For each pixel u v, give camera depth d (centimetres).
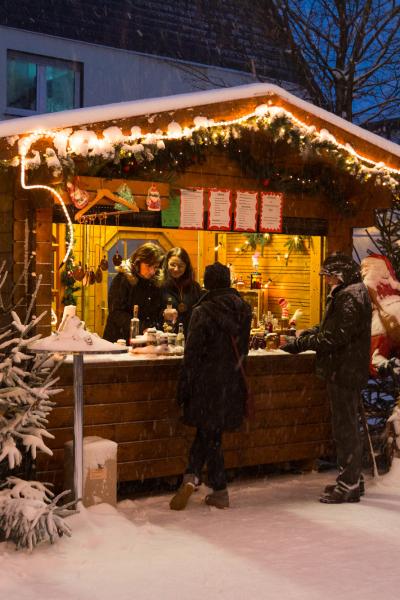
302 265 812
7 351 522
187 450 625
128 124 550
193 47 1318
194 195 632
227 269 583
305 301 809
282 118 615
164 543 491
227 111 596
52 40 1186
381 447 695
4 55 1143
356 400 602
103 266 700
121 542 484
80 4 1217
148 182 605
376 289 703
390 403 757
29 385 495
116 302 688
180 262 670
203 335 559
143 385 604
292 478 679
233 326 563
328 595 411
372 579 436
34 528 462
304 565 455
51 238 561
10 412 488
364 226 712
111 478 544
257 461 660
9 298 516
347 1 1273
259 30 1377
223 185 648
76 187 564
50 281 561
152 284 693
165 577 433
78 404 507
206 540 500
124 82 1256
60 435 570
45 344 489
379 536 513
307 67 1271
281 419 671
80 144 526
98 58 1230
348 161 652
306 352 686
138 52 1261
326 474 694
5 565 442
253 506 587
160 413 612
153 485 642
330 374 596
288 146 662
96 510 529
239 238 896
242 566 452
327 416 696
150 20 1281
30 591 410
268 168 664
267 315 767
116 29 1247
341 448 600
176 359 614
